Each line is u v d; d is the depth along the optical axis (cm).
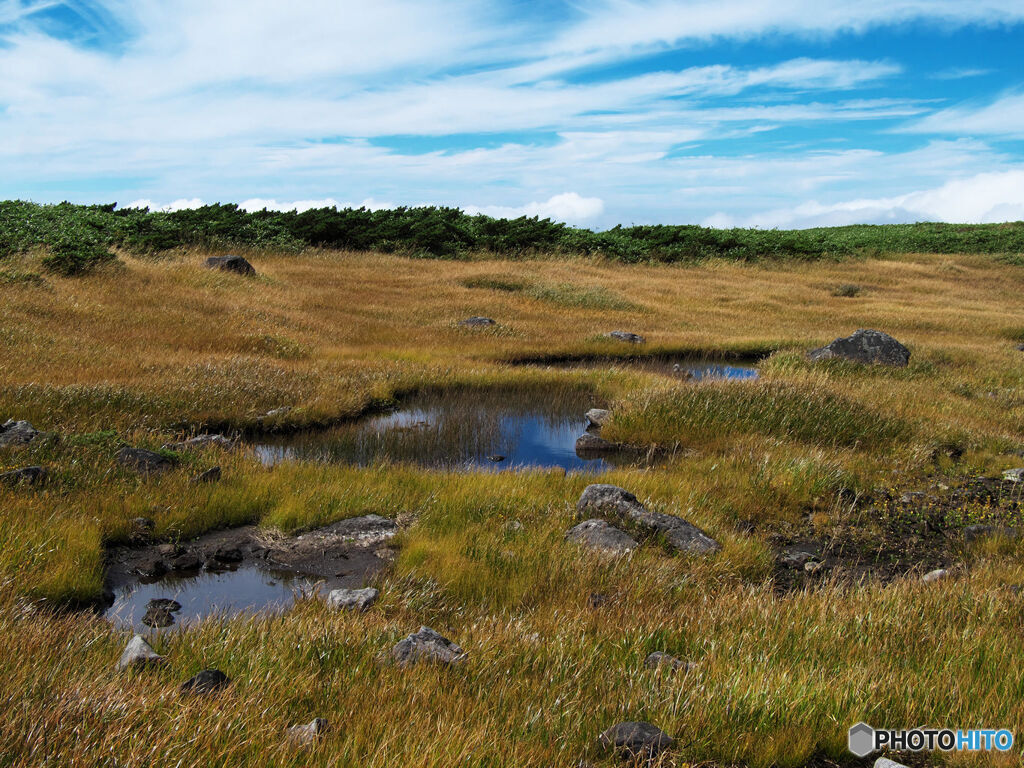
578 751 348
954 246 5794
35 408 1054
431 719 358
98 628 475
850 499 935
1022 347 2467
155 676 381
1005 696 398
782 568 732
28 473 768
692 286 3731
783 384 1336
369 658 439
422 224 4272
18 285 1945
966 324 2938
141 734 301
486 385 1636
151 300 2100
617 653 470
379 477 923
